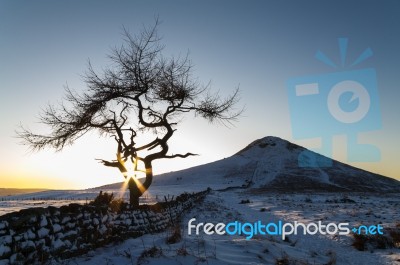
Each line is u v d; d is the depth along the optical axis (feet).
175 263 26.21
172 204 67.77
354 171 551.59
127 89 56.59
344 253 43.29
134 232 42.19
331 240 52.65
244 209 121.80
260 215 95.86
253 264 28.22
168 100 58.95
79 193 334.85
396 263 37.45
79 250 30.12
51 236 26.86
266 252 33.14
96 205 35.60
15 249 22.84
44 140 55.11
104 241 34.73
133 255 28.84
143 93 57.26
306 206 132.46
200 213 88.74
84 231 31.63
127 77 56.65
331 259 35.50
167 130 57.67
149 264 26.09
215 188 430.61
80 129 55.72
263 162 596.29
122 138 55.93
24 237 23.91
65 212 30.07
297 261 31.27
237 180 520.01
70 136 55.36
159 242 35.06
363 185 465.06
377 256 41.19
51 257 26.27
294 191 376.27
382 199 214.69
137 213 44.70
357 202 167.63
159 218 53.47
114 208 40.11
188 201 98.63
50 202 184.85
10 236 22.65
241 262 28.48
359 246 45.73
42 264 24.70
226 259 28.76
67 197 272.51
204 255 28.63
